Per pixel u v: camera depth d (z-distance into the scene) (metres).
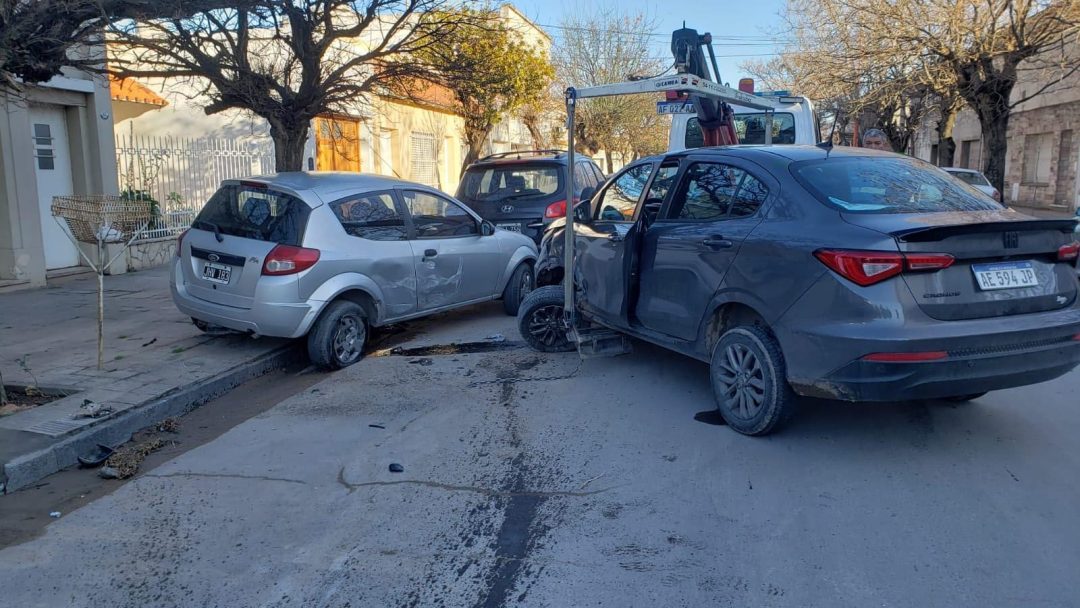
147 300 10.05
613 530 4.05
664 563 3.72
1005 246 4.51
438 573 3.70
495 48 16.16
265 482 4.75
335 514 4.31
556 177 10.17
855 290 4.38
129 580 3.72
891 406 5.68
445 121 24.05
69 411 5.71
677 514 4.19
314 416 5.89
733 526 4.05
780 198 5.05
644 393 6.14
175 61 10.28
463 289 8.52
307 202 7.01
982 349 4.37
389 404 6.11
